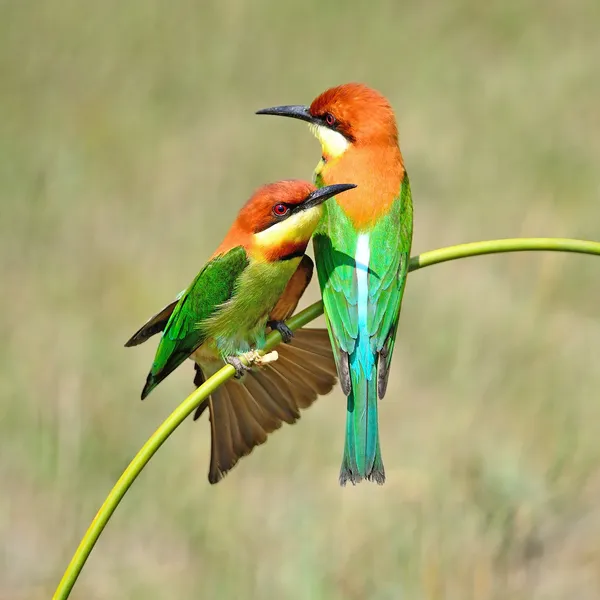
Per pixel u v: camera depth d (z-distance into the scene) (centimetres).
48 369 1298
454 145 1769
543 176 1697
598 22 2116
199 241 1574
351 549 1047
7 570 1084
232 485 1152
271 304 796
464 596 1000
